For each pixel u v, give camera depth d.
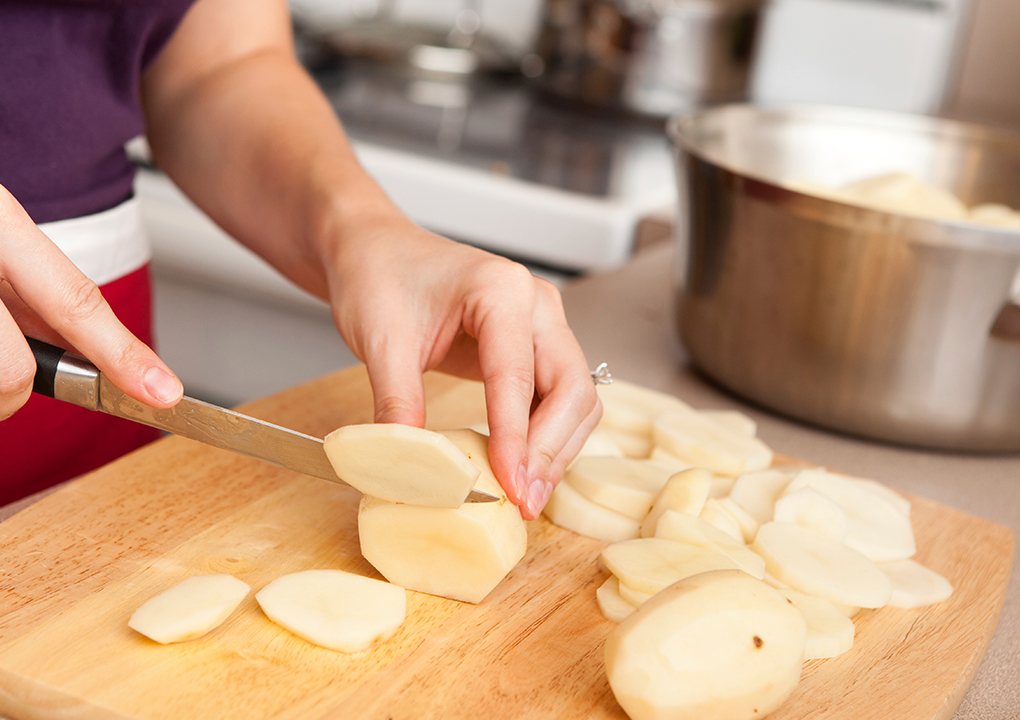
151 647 0.69
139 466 0.82
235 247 1.46
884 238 0.85
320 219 0.86
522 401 0.74
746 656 0.66
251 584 0.73
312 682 0.68
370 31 2.07
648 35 1.79
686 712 0.66
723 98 1.81
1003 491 0.91
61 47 0.86
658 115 1.84
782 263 0.90
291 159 0.91
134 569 0.73
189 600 0.70
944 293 0.85
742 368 0.94
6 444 0.88
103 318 0.68
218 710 0.66
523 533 0.75
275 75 0.96
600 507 0.81
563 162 1.56
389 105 1.79
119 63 0.90
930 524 0.85
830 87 2.07
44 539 0.75
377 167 1.44
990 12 2.04
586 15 1.85
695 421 0.88
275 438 0.73
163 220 1.49
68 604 0.71
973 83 2.11
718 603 0.67
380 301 0.79
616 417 0.89
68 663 0.67
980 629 0.76
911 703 0.70
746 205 0.90
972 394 0.88
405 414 0.75
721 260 0.94
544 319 0.78
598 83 1.88
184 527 0.77
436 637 0.71
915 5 1.96
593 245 1.34
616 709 0.68
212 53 0.97
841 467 0.91
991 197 1.11
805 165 1.14
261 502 0.80
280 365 1.55
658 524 0.77
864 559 0.77
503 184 1.38
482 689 0.69
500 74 2.11
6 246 0.67
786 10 2.05
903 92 2.03
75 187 0.88
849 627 0.73
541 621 0.73
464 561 0.73
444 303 0.78
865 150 1.14
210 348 1.59
